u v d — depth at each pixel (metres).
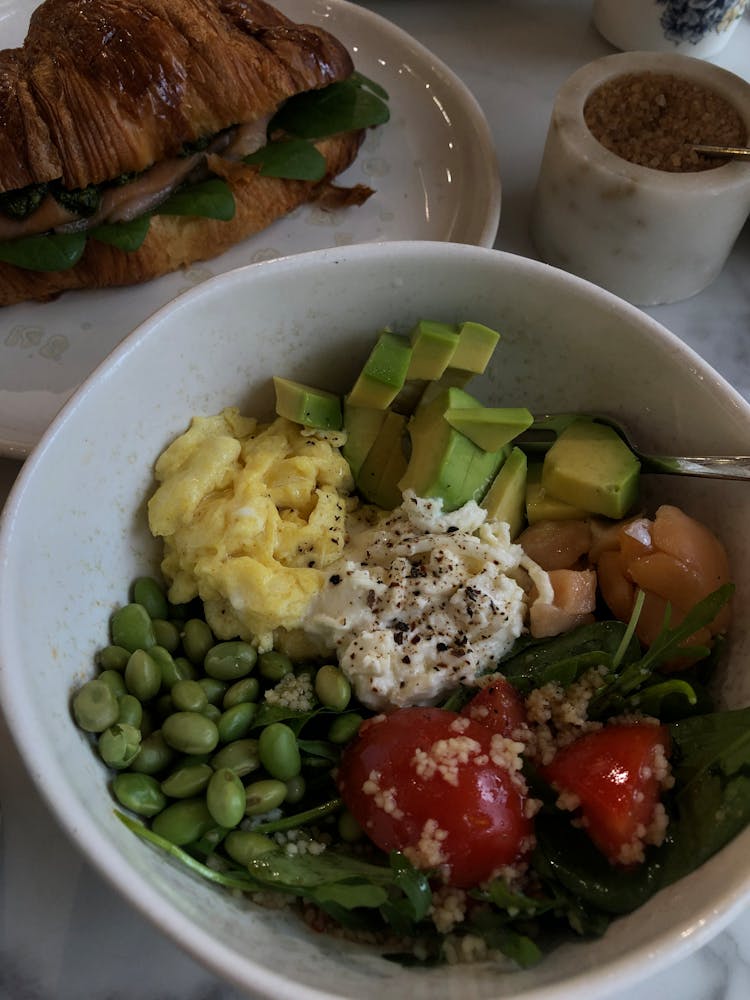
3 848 0.24
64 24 0.35
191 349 0.25
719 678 0.24
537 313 0.26
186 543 0.25
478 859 0.21
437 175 0.41
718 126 0.36
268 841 0.21
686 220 0.34
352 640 0.25
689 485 0.26
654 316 0.38
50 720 0.20
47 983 0.22
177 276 0.37
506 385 0.29
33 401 0.33
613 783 0.21
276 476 0.27
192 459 0.26
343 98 0.39
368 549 0.26
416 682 0.24
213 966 0.17
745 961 0.24
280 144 0.38
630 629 0.23
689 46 0.45
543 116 0.44
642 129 0.36
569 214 0.36
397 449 0.28
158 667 0.23
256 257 0.38
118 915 0.23
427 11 0.48
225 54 0.35
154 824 0.21
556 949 0.20
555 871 0.21
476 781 0.21
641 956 0.17
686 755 0.22
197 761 0.22
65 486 0.22
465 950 0.20
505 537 0.26
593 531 0.26
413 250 0.25
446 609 0.25
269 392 0.28
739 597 0.24
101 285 0.36
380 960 0.20
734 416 0.24
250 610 0.25
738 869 0.19
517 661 0.25
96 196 0.35
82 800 0.19
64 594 0.22
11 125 0.33
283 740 0.22
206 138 0.37
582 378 0.27
